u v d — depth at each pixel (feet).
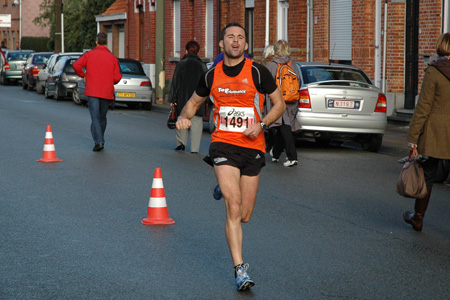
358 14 83.46
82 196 37.24
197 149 54.80
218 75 23.54
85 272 24.17
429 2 73.10
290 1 97.86
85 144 59.62
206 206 35.14
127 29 159.84
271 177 44.21
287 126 48.60
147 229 30.37
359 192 39.52
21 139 61.98
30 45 258.98
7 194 37.63
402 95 78.13
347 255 26.71
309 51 93.56
